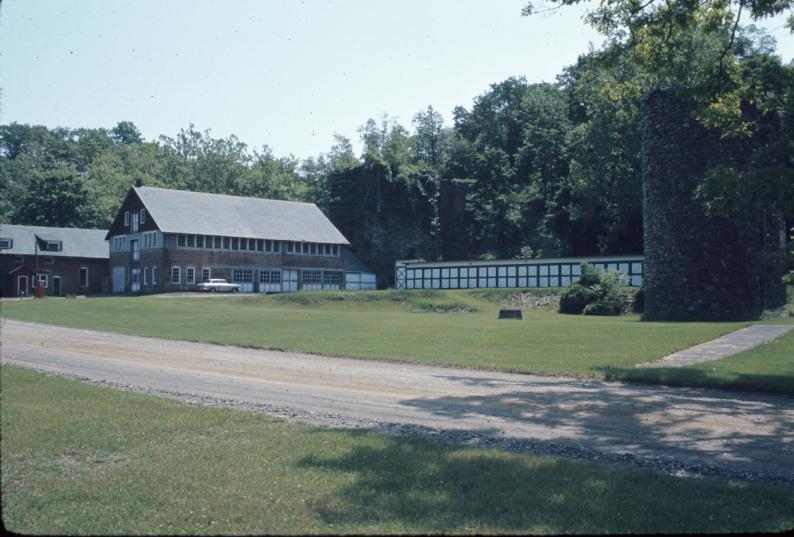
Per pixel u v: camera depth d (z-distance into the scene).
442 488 7.53
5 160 115.19
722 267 36.31
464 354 20.56
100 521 6.66
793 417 12.07
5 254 72.38
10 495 7.39
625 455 9.38
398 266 69.19
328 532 6.35
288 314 37.09
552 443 10.00
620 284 46.22
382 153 94.19
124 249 68.06
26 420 10.68
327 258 74.75
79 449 9.23
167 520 6.68
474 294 54.47
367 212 83.25
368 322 32.31
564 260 58.09
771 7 16.08
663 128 37.91
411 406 12.77
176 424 10.57
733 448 9.87
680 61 18.00
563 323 31.64
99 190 95.56
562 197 73.94
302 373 17.06
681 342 23.16
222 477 7.94
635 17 17.39
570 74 99.19
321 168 113.94
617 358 19.56
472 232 85.69
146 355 20.33
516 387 15.16
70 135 137.62
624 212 61.00
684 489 7.58
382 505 7.00
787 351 20.53
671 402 13.43
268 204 73.56
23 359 18.66
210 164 100.25
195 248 64.50
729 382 15.23
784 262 21.41
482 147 101.69
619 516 6.74
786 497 7.38
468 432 10.61
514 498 7.21
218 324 30.98
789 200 14.91
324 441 9.55
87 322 31.39
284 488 7.54
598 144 59.22
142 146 111.88
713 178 15.66
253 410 12.14
